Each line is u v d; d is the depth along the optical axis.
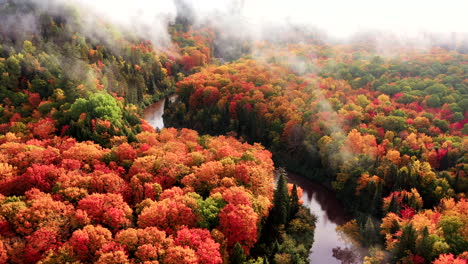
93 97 140.62
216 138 143.00
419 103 171.12
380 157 127.00
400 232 87.25
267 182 102.00
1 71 165.75
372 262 88.12
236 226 78.75
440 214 92.44
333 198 134.25
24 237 68.06
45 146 114.12
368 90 194.12
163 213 75.38
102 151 108.88
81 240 65.06
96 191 86.06
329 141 139.25
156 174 98.06
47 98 161.50
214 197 85.88
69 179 85.88
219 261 67.75
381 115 156.12
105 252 63.53
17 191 84.94
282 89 199.12
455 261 69.25
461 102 159.25
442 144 130.50
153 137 130.38
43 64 177.62
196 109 197.75
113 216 73.38
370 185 114.44
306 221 110.38
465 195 105.56
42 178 86.94
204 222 79.44
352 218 120.19
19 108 153.38
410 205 102.25
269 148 163.50
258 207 91.19
